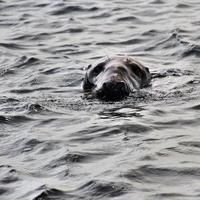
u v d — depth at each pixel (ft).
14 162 87.35
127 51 151.43
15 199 76.48
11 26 176.35
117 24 173.17
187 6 186.50
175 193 76.48
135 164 84.58
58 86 126.11
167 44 152.66
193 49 146.00
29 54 150.61
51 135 96.99
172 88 120.98
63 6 190.70
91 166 84.64
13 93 121.70
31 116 106.11
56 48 155.33
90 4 191.93
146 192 76.79
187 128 98.94
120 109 109.09
